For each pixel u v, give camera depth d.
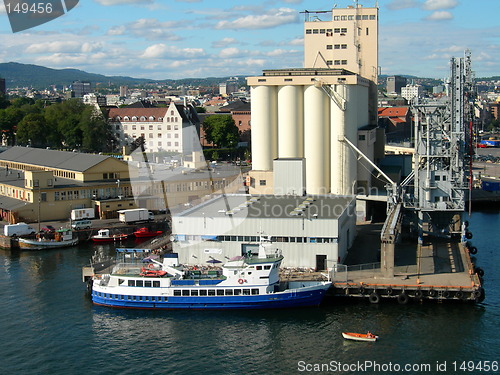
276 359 64.50
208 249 88.75
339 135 120.06
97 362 64.25
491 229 125.06
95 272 87.19
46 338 70.12
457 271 85.88
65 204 125.69
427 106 100.44
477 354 64.56
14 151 168.38
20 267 97.50
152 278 78.38
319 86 119.50
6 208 123.44
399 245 102.00
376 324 72.69
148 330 72.31
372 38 148.75
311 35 150.62
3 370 62.56
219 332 71.50
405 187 110.25
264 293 77.75
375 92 149.38
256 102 123.88
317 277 83.81
